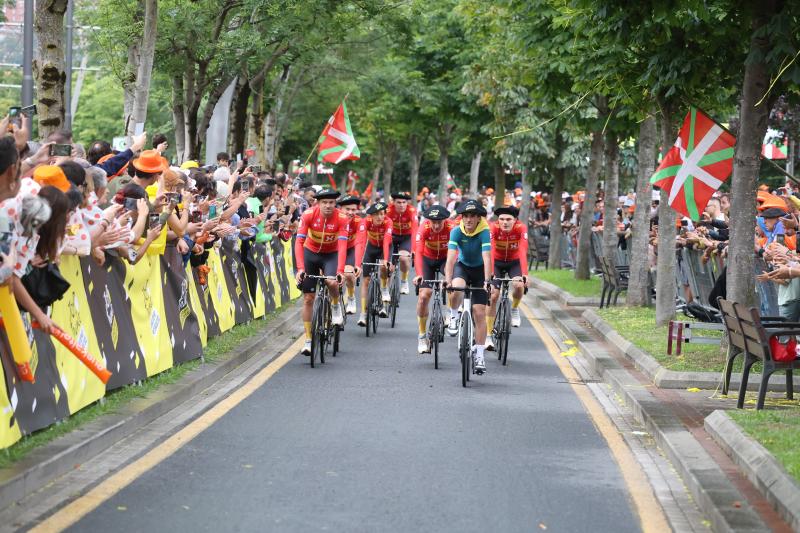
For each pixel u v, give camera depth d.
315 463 12.32
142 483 11.14
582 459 12.93
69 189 11.85
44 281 11.42
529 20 29.06
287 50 38.41
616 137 33.69
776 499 9.78
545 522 10.12
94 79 85.12
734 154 19.08
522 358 22.77
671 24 18.41
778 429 12.57
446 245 22.69
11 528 9.42
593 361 21.16
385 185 89.12
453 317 23.59
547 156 47.50
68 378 12.94
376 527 9.81
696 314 22.56
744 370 15.24
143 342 16.33
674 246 24.64
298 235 21.16
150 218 16.36
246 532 9.57
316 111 68.06
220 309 22.62
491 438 14.06
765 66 18.25
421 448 13.30
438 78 62.81
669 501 11.00
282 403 16.36
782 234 21.47
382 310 27.59
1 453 10.78
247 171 24.42
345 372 19.98
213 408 15.71
